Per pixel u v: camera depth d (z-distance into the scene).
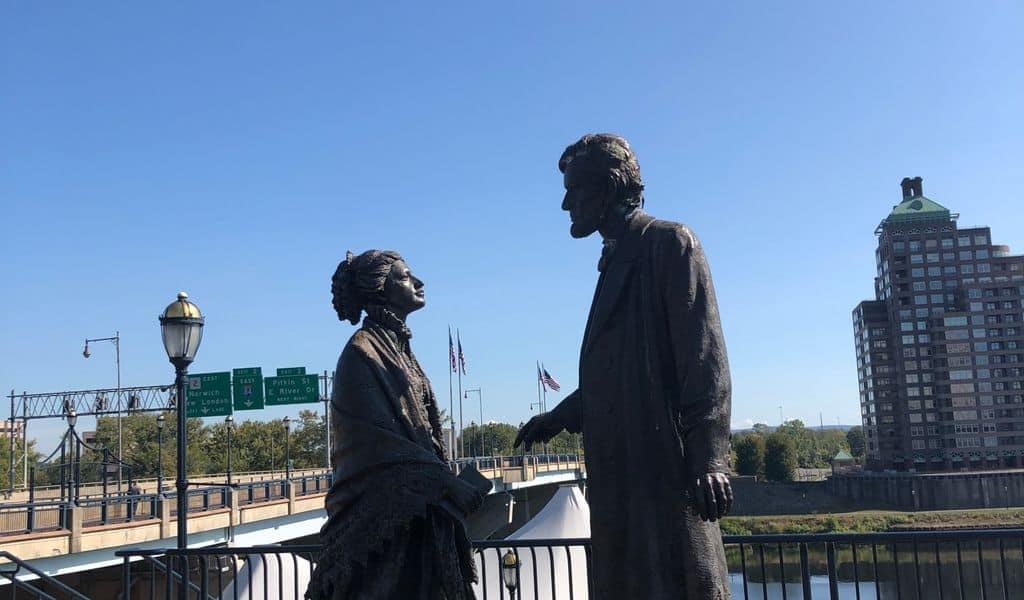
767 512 78.31
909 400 93.50
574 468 68.44
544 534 12.38
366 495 4.06
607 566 3.54
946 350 93.56
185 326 10.34
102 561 18.61
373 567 4.02
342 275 4.63
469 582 4.30
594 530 3.62
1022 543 4.96
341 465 4.20
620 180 3.79
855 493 78.31
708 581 3.34
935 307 94.88
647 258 3.63
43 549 16.86
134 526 19.55
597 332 3.72
